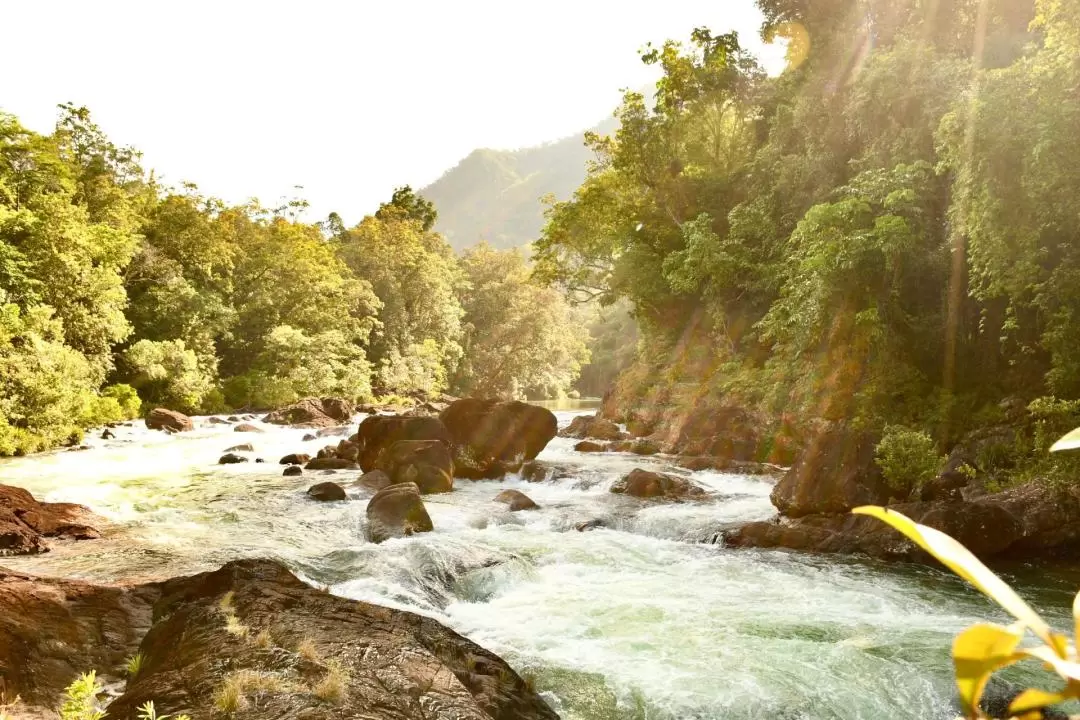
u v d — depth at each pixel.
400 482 13.66
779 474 15.02
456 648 5.23
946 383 14.66
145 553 8.77
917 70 16.52
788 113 23.25
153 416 26.02
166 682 4.24
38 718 4.43
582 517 11.06
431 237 60.62
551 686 5.34
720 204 26.89
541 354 59.88
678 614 6.91
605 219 30.61
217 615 5.33
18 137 28.44
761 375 20.20
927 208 16.19
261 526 10.51
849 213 15.70
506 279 60.69
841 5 23.81
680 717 4.96
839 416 15.52
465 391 56.25
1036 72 11.62
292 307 42.75
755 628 6.52
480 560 8.24
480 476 15.37
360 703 3.97
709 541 9.98
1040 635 0.33
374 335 49.75
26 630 5.10
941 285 15.60
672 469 15.82
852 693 5.24
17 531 8.98
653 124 28.05
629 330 72.31
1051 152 11.16
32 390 20.94
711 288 23.38
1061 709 4.70
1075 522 9.27
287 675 4.29
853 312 15.71
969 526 8.90
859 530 9.64
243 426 26.05
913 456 10.31
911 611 7.07
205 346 35.78
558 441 23.58
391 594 7.33
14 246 27.25
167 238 39.59
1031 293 13.12
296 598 5.75
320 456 17.61
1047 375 11.75
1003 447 12.09
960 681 0.34
